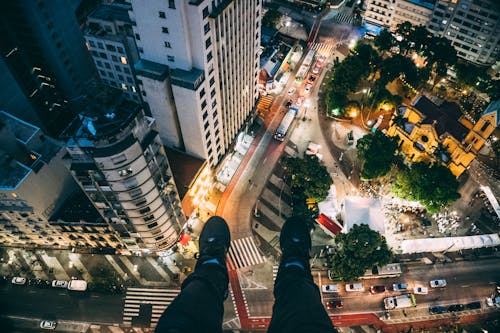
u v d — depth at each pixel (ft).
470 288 319.47
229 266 327.26
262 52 438.40
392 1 458.09
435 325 303.07
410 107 358.02
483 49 423.64
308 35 499.51
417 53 428.97
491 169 380.37
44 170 274.36
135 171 219.82
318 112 426.10
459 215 353.92
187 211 325.01
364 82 449.48
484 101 417.69
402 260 330.95
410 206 349.41
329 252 331.98
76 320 305.12
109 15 306.14
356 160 388.37
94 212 302.45
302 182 343.87
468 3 401.70
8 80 307.99
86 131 199.93
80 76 386.52
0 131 250.57
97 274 322.75
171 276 321.52
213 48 257.96
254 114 397.80
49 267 327.06
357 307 310.45
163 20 232.53
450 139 334.24
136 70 264.52
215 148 335.88
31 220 296.30
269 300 312.71
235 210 355.15
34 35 328.08
